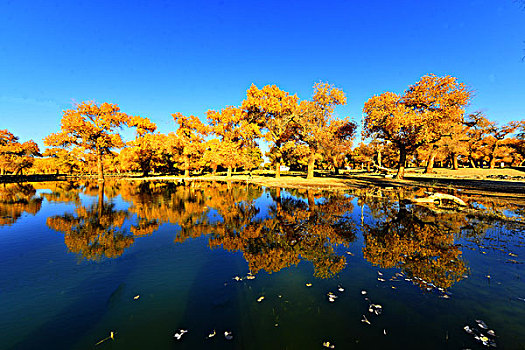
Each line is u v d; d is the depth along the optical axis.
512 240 7.34
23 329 3.52
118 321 3.71
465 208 12.09
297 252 6.76
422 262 5.87
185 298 4.37
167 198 17.97
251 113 37.84
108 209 13.56
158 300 4.30
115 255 6.60
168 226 9.75
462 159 60.06
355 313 3.85
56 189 25.59
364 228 9.05
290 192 20.88
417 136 25.30
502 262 5.74
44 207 14.23
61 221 10.66
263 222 10.31
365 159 49.34
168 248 7.14
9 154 55.19
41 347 3.13
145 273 5.45
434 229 8.66
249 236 8.30
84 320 3.73
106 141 36.06
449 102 25.30
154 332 3.43
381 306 4.04
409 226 9.12
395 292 4.50
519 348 3.01
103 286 4.85
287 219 10.77
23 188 27.00
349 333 3.36
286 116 35.41
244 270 5.59
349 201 15.33
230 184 31.09
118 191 23.25
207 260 6.21
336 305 4.08
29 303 4.22
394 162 67.88
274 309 3.98
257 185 28.70
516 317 3.68
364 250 6.78
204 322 3.66
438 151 40.03
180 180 41.34
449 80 24.66
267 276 5.25
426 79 25.98
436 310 3.90
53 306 4.12
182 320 3.71
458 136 34.75
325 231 8.77
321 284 4.86
